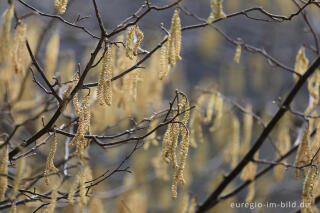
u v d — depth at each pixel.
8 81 5.76
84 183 4.45
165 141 4.03
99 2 13.64
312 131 5.84
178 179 3.98
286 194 11.49
